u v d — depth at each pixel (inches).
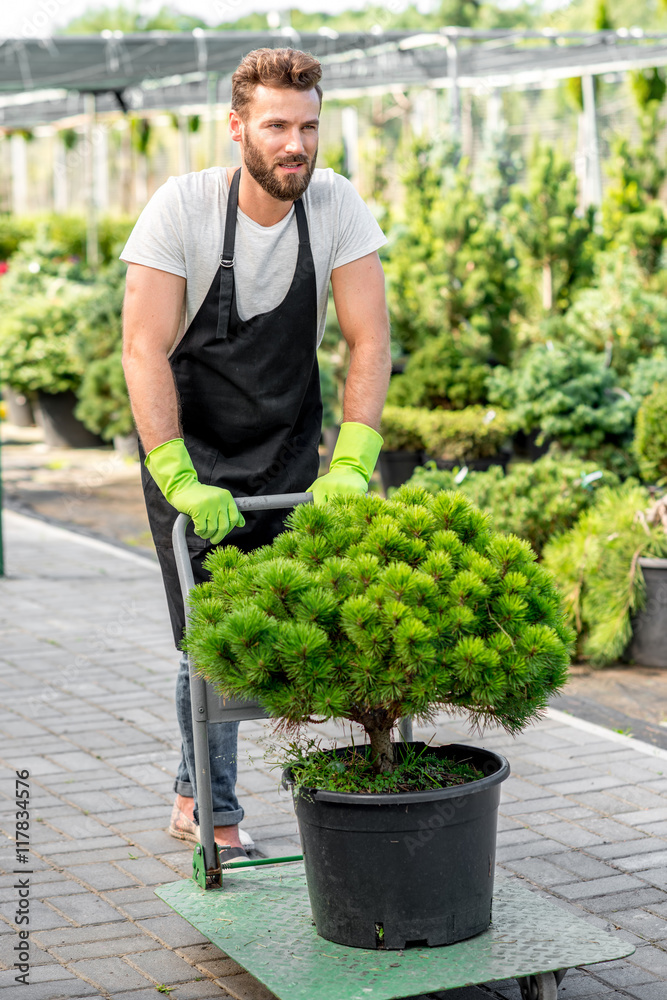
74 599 278.7
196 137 1101.1
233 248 114.6
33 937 120.6
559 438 303.7
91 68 486.9
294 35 440.8
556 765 170.6
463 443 341.7
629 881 133.1
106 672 219.5
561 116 950.4
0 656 230.4
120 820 151.4
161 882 133.6
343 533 102.9
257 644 95.1
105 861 139.1
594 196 546.3
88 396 491.8
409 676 94.5
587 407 292.8
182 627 125.6
